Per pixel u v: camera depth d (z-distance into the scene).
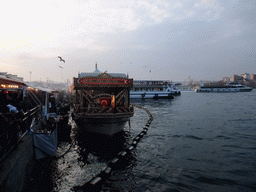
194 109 42.22
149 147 13.75
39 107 13.03
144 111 38.59
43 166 8.27
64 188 7.37
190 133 18.59
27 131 8.31
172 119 28.08
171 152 12.67
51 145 8.73
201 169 9.91
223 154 12.32
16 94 12.51
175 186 8.12
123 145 13.80
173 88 112.81
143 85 79.19
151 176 9.03
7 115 5.76
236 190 7.81
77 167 9.45
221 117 30.11
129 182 8.40
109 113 13.83
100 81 15.01
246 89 155.38
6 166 4.63
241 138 16.64
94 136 15.16
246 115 32.38
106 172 8.91
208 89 165.88
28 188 6.74
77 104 17.41
